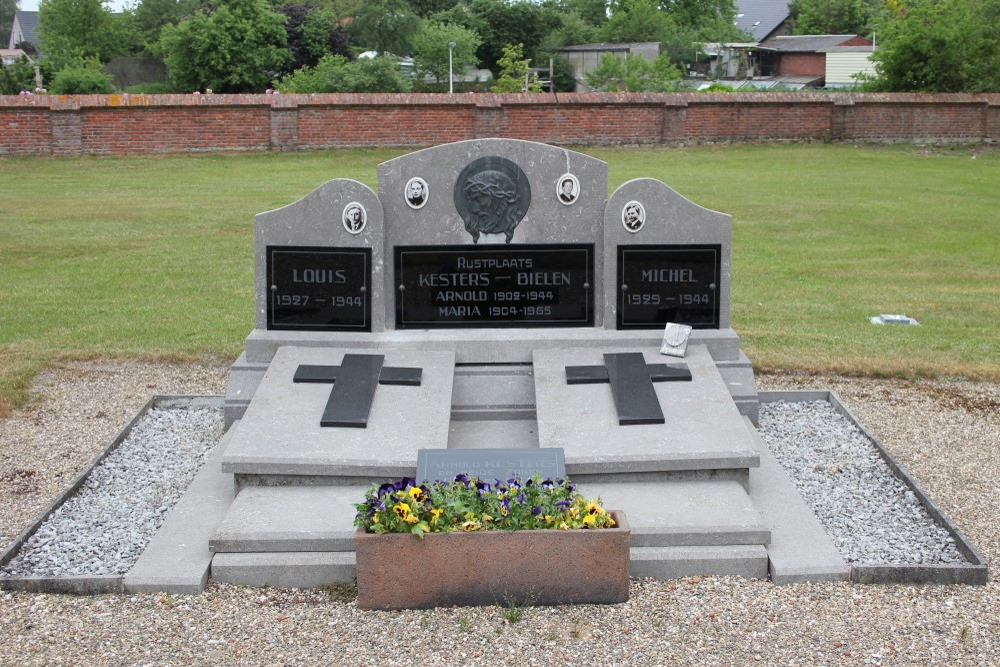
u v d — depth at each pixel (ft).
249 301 41.16
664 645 17.19
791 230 56.24
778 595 18.92
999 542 21.21
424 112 86.94
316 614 18.33
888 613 18.26
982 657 16.84
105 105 82.64
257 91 162.50
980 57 105.81
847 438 27.07
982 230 56.39
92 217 57.98
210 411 29.37
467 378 26.35
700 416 23.36
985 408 29.86
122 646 17.29
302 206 26.48
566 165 26.63
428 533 18.03
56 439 27.50
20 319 38.19
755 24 273.33
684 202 26.63
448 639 17.38
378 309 26.81
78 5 222.07
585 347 26.63
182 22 162.09
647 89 155.53
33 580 18.98
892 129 95.04
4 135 81.82
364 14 201.87
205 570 19.40
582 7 270.26
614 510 19.45
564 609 18.31
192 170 77.20
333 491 21.66
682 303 27.09
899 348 35.19
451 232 26.86
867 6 262.47
